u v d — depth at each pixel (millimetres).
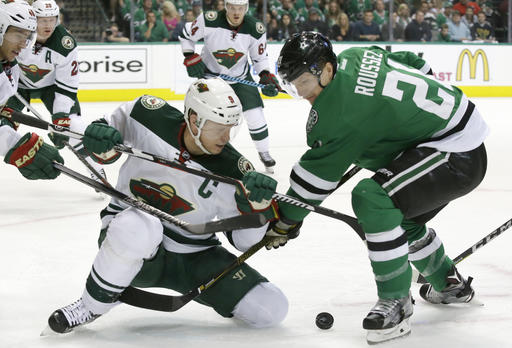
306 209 3223
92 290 3146
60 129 3213
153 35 13484
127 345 3131
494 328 3373
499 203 6172
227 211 3234
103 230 3395
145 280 3363
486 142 9578
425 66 3424
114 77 13102
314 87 3047
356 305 3715
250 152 9023
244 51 7660
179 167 3041
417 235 3482
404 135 3105
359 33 14203
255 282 3309
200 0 13547
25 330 3312
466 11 14594
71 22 13859
